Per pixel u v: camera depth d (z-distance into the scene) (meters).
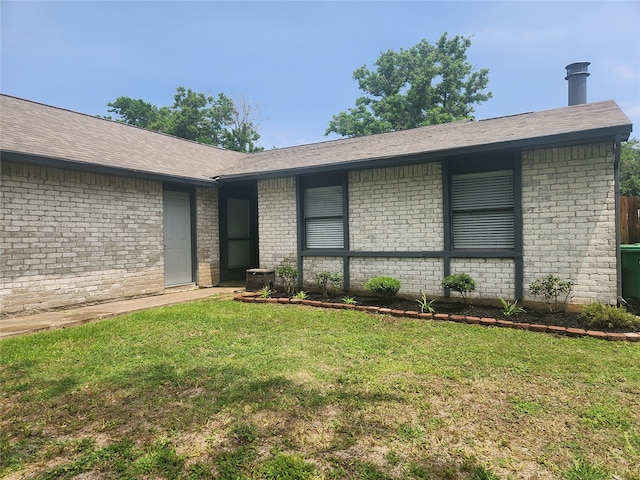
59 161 6.29
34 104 8.98
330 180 8.29
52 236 6.61
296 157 9.58
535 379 3.45
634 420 2.70
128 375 3.64
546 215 5.96
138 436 2.57
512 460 2.26
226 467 2.22
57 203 6.70
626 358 3.96
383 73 28.61
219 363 3.95
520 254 6.17
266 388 3.30
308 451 2.38
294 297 7.66
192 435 2.58
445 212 6.87
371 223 7.67
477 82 27.50
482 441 2.46
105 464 2.27
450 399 3.06
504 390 3.22
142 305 7.08
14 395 3.23
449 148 6.36
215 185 9.39
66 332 5.17
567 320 5.36
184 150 11.13
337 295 7.84
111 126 10.19
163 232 8.68
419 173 7.13
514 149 6.12
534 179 6.05
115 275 7.59
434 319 5.82
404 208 7.29
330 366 3.83
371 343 4.62
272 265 9.03
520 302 6.20
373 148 8.30
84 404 3.05
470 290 6.15
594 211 5.64
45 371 3.75
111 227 7.55
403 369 3.72
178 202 9.21
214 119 32.81
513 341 4.63
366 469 2.18
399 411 2.87
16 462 2.29
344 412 2.87
